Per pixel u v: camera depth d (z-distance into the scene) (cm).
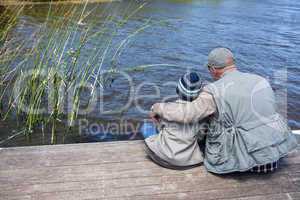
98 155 392
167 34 1295
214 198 329
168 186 344
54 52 655
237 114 333
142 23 1441
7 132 567
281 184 348
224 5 2130
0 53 720
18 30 1084
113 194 333
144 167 372
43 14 1512
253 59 1066
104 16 1410
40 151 398
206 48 1152
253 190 340
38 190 336
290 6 2180
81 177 355
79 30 915
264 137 329
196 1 2236
